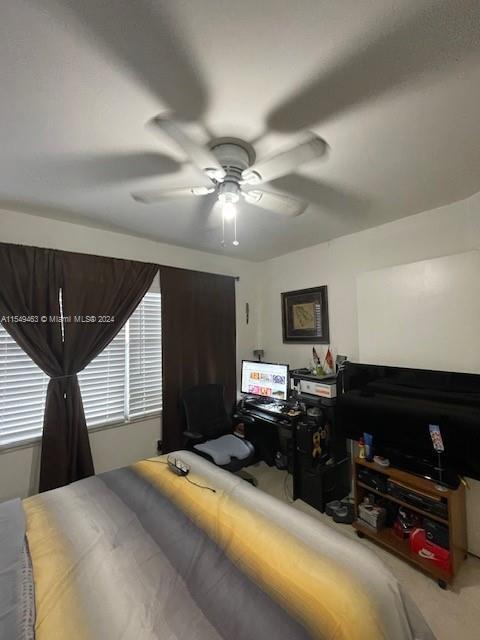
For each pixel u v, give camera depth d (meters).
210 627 0.81
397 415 2.06
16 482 2.07
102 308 2.44
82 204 2.03
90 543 1.15
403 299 2.19
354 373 2.32
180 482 1.60
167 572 1.01
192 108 1.16
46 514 1.33
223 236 2.72
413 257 2.29
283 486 2.72
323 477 2.37
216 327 3.25
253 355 3.68
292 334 3.31
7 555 1.06
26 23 0.84
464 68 0.99
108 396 2.56
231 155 1.35
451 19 0.84
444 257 2.00
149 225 2.44
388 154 1.49
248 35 0.89
